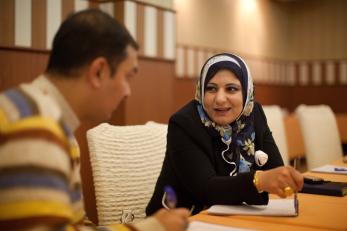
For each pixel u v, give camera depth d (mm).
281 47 8758
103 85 902
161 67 4715
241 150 1680
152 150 1889
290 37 8961
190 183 1519
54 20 3832
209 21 6723
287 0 8562
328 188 1623
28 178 682
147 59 4523
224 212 1326
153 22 4605
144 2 4488
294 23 8922
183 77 6227
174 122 1623
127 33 931
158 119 4664
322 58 8719
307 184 1700
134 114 4371
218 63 1648
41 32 3730
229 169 1638
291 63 8992
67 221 707
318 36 8734
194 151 1557
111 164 1735
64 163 741
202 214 1339
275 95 8609
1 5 3428
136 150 1832
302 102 8922
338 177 2037
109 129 1788
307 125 3299
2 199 676
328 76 8664
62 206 701
